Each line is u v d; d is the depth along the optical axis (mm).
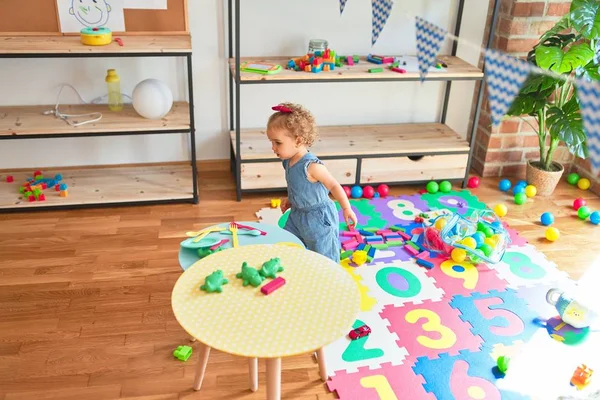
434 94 3277
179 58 2924
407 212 2875
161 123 2664
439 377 1893
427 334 2078
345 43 3051
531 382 1885
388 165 2990
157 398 1795
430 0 3023
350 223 2064
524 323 2150
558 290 2166
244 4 2846
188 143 3150
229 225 1979
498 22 3016
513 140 3209
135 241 2562
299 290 1564
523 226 2803
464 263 2484
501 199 3047
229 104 3078
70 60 2816
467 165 3082
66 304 2168
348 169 2953
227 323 1437
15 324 2059
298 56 3020
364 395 1816
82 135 2570
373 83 3180
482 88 2879
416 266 2459
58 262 2400
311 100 3162
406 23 3047
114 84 2760
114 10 2686
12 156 2982
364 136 3100
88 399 1778
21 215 2717
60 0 2615
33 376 1850
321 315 1475
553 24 2920
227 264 1670
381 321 2133
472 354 1994
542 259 2543
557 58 2523
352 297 1545
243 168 2834
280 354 1347
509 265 2492
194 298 1523
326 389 1844
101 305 2172
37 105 2873
